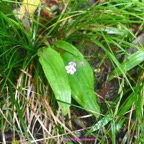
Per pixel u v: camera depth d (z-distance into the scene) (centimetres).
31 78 30
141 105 30
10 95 29
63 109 28
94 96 28
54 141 29
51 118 30
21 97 30
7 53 29
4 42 29
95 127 29
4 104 30
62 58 30
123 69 30
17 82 29
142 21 31
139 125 29
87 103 28
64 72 28
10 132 30
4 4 29
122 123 30
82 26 30
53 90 27
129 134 30
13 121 29
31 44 30
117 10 30
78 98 28
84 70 29
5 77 29
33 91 29
